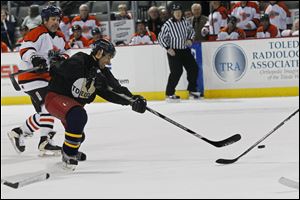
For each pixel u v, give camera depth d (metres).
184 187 9.70
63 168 11.32
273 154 12.38
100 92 11.65
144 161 12.17
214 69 24.34
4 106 25.45
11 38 29.98
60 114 11.16
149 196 9.17
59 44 13.36
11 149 14.37
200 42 24.36
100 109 22.58
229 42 24.09
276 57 23.67
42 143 13.05
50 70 11.55
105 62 11.25
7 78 25.75
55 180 10.63
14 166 12.25
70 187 10.03
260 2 29.62
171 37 23.27
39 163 12.47
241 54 24.02
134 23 28.80
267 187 9.46
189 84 24.19
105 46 11.12
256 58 23.89
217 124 17.22
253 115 18.73
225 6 29.36
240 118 18.22
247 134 15.16
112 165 11.89
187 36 23.53
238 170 10.91
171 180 10.30
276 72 23.75
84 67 11.16
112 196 9.27
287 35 25.12
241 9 25.94
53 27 13.16
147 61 24.67
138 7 31.47
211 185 9.77
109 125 17.98
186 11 28.20
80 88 11.24
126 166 11.73
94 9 33.81
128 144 14.40
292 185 9.44
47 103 11.38
